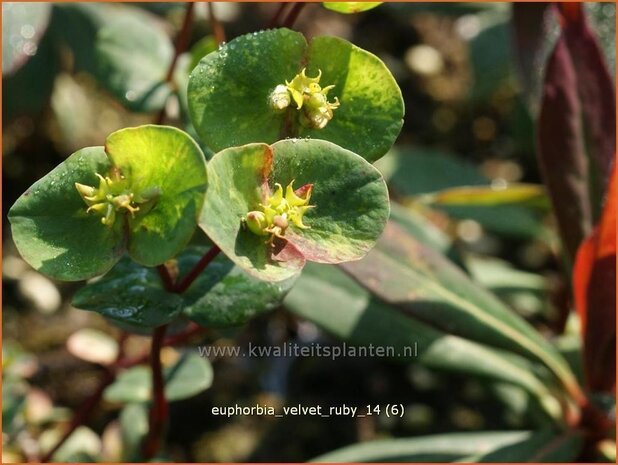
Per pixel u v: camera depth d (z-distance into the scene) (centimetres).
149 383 16
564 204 16
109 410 19
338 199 9
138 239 9
